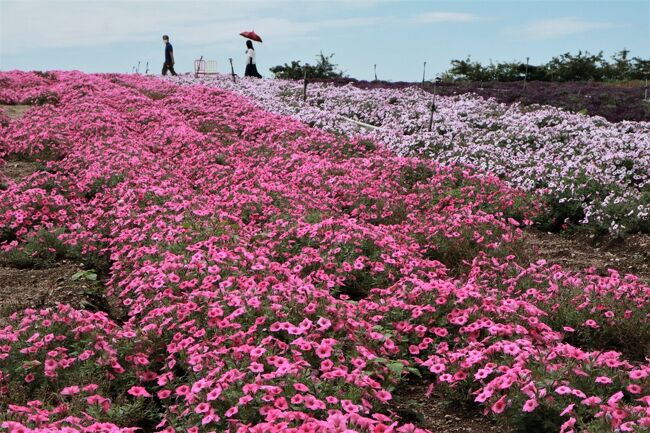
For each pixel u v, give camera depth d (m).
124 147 14.12
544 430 4.42
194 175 13.37
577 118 19.31
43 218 9.97
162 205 10.16
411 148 16.00
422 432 4.14
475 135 16.72
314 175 12.59
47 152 14.50
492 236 9.30
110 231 9.60
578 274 7.61
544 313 6.15
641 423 3.85
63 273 8.07
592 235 10.45
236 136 17.16
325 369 4.83
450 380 5.09
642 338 6.28
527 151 14.95
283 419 4.06
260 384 4.45
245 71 34.56
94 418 4.53
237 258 7.04
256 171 13.06
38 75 28.38
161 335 5.67
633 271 9.09
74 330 5.52
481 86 30.39
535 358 4.95
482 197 11.36
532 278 7.39
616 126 18.75
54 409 4.61
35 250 8.98
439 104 23.25
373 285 7.50
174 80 29.86
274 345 5.04
